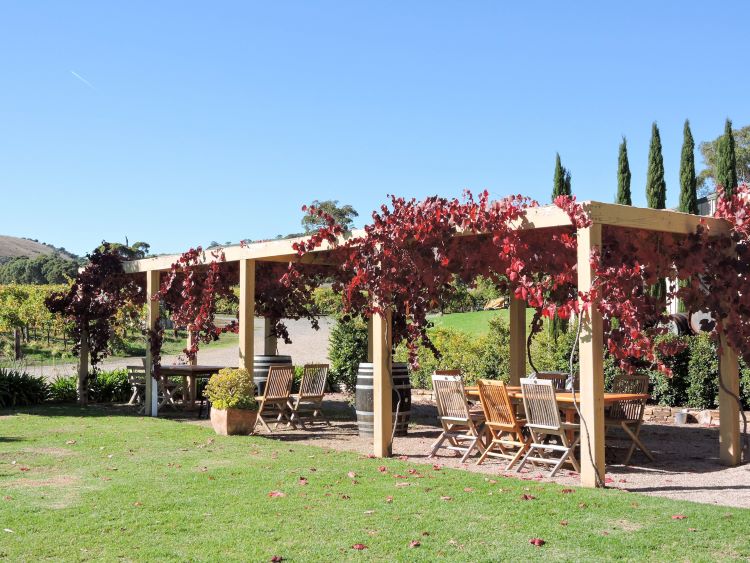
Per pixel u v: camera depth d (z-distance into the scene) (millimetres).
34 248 138375
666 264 7648
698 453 8570
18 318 22438
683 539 4570
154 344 12516
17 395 13945
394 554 4285
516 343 10352
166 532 4766
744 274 7488
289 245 9961
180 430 10070
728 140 20328
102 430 10039
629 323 6699
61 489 6090
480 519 5082
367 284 8375
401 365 10047
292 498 5742
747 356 7441
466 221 7582
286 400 10656
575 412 7887
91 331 14148
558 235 7504
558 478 6977
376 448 8211
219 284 12422
